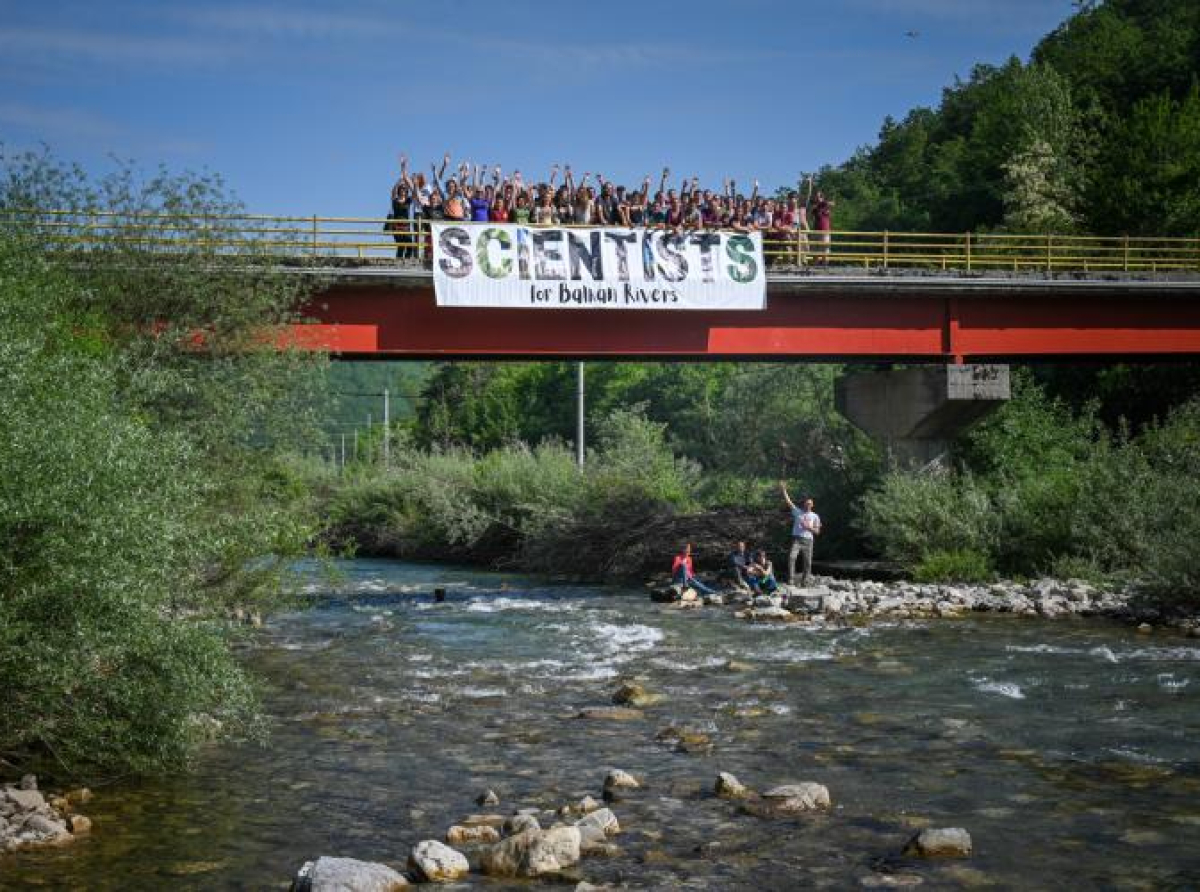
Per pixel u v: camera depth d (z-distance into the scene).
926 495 28.53
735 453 51.88
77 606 8.84
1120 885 7.48
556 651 18.61
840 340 29.62
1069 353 31.28
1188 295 31.64
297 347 18.75
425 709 13.66
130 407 12.55
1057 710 13.29
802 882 7.54
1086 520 26.11
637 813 9.16
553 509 37.28
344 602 26.98
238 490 16.55
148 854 8.16
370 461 55.16
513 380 92.31
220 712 11.52
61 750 10.12
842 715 13.12
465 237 26.05
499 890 7.39
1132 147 57.84
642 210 28.17
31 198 17.61
